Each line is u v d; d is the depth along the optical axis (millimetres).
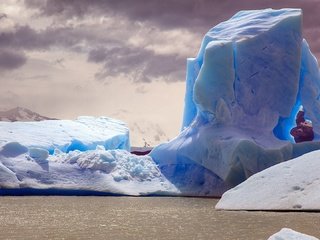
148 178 63469
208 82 63469
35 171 60594
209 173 62000
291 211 35594
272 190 37656
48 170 61281
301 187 36562
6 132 66000
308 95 66938
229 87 63438
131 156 65500
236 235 28141
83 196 60625
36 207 47938
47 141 65562
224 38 66500
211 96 63188
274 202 36625
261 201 37406
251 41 65062
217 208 39938
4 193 59000
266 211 36500
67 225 34719
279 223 31109
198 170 62906
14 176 59438
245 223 32031
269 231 29016
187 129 66438
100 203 52219
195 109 70125
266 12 68938
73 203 52094
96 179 61719
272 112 64188
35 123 71000
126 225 34531
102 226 34219
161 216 40219
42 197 58844
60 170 61750
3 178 58906
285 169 38906
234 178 60031
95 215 41312
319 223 30609
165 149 65625
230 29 68062
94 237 28953
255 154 59562
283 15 67312
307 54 68188
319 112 66750
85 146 67625
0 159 60500
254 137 61812
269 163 60031
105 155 63469
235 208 38344
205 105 63250
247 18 69188
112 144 71688
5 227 33781
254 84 64312
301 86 67250
